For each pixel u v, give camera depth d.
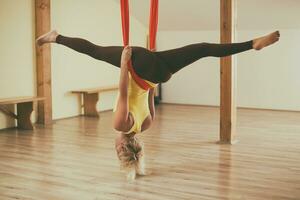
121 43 8.70
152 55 2.58
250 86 8.65
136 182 3.75
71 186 3.65
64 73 7.38
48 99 6.79
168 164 4.35
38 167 4.24
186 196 3.38
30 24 6.62
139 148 3.82
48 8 6.71
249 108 8.66
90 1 7.77
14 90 6.43
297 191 3.50
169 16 8.61
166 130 6.24
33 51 6.70
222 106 5.38
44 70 6.69
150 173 4.01
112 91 8.68
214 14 8.13
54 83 7.19
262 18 7.94
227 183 3.71
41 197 3.38
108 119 7.33
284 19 7.84
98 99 7.64
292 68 8.22
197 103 9.21
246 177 3.89
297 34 8.09
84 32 7.68
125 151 3.75
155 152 4.88
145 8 8.38
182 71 9.28
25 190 3.54
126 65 2.56
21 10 6.46
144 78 2.79
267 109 8.50
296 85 8.22
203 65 9.05
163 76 2.62
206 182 3.74
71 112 7.59
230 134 5.37
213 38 8.85
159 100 9.42
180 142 5.42
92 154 4.77
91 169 4.17
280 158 4.59
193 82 9.20
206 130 6.24
